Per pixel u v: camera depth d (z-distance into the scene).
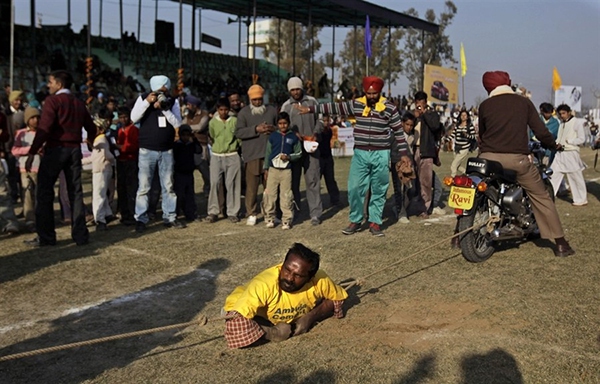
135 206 8.09
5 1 20.55
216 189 8.66
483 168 6.05
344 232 7.72
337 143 20.41
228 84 25.34
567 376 3.66
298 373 3.75
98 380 3.71
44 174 7.02
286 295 4.19
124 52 24.58
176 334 4.42
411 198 8.68
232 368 3.84
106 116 8.42
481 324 4.50
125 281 5.75
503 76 6.39
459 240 6.23
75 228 7.16
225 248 7.02
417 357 3.95
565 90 30.78
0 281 5.76
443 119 27.86
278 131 8.10
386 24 26.22
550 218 6.29
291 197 8.16
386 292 5.30
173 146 8.25
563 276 5.66
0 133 7.70
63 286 5.61
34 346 4.25
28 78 20.25
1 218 7.92
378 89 7.28
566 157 9.88
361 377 3.68
